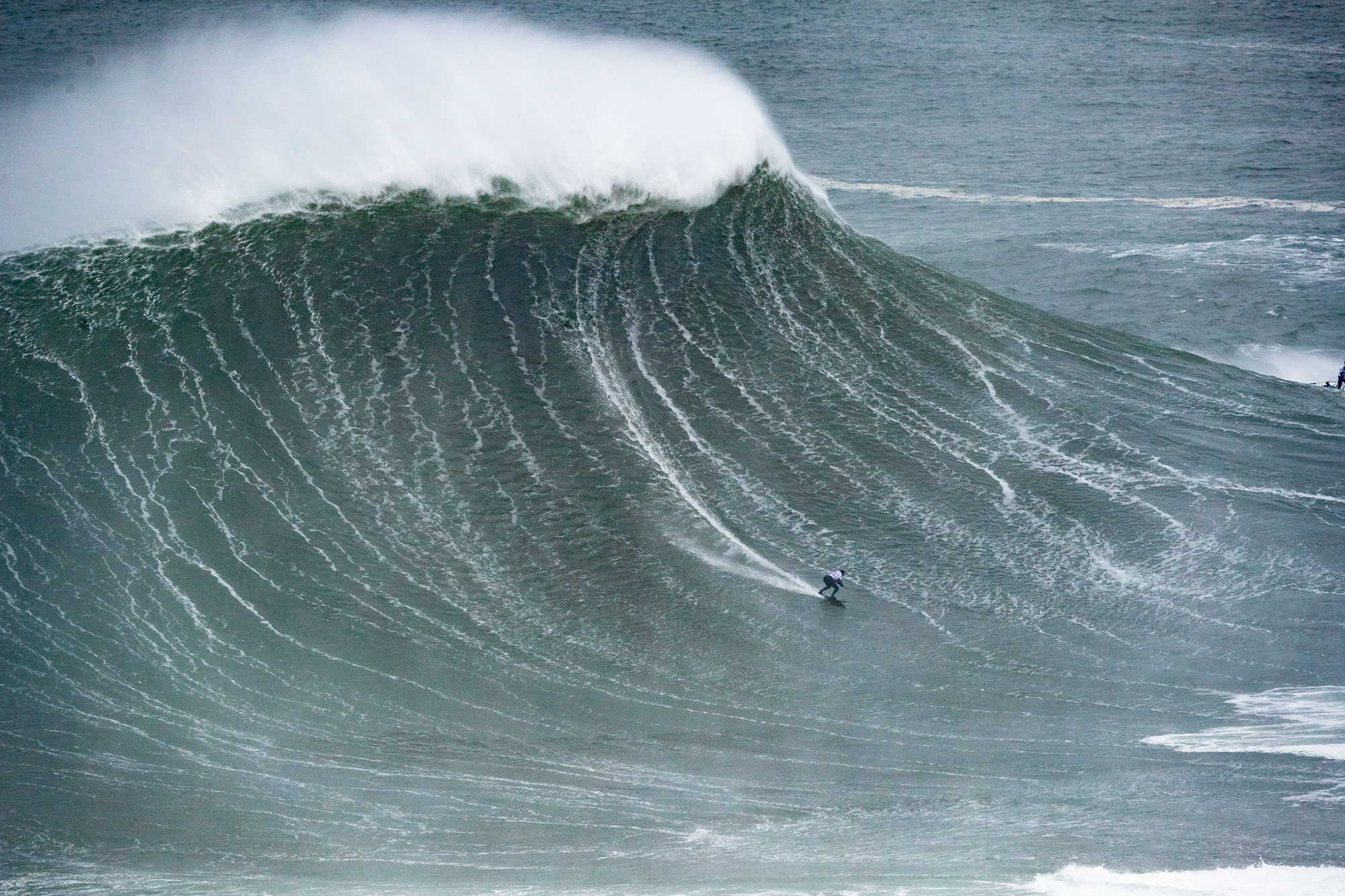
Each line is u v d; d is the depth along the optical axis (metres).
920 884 26.86
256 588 49.44
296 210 77.56
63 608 47.41
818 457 62.22
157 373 63.06
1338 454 66.12
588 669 45.97
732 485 59.41
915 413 67.19
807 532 56.38
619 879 28.77
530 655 46.72
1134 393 72.06
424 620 48.53
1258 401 72.62
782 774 38.06
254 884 29.17
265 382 63.16
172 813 34.91
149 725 41.00
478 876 29.64
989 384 70.94
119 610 47.56
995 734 41.16
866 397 68.06
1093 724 41.88
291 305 69.69
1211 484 62.09
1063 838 30.97
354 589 50.00
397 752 39.59
